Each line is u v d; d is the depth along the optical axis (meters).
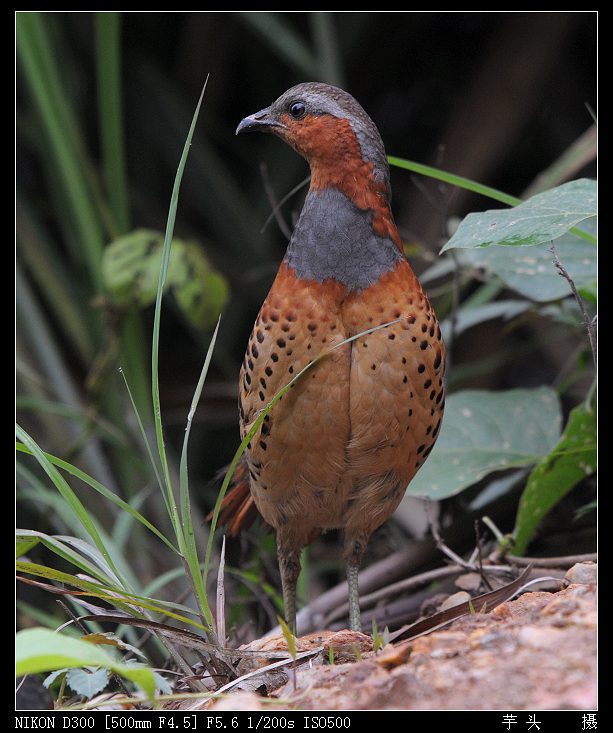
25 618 8.50
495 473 8.82
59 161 9.77
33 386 9.80
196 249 8.95
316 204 5.91
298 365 5.73
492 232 5.51
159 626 4.88
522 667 4.04
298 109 6.06
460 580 7.02
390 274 5.79
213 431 12.32
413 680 4.08
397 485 6.18
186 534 4.95
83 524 5.01
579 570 5.40
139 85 12.48
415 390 5.79
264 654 4.91
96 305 9.05
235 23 12.33
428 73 13.18
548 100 12.68
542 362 12.75
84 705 4.72
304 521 6.43
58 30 11.20
